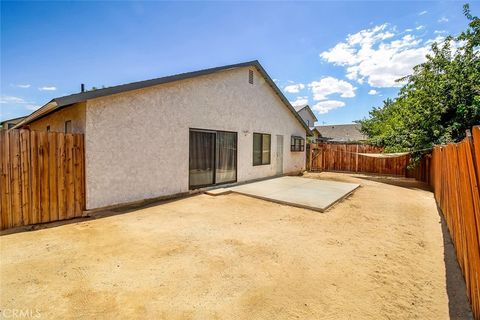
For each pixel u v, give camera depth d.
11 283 2.82
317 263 3.53
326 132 43.44
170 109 7.48
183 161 7.93
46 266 3.24
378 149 15.15
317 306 2.55
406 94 12.34
